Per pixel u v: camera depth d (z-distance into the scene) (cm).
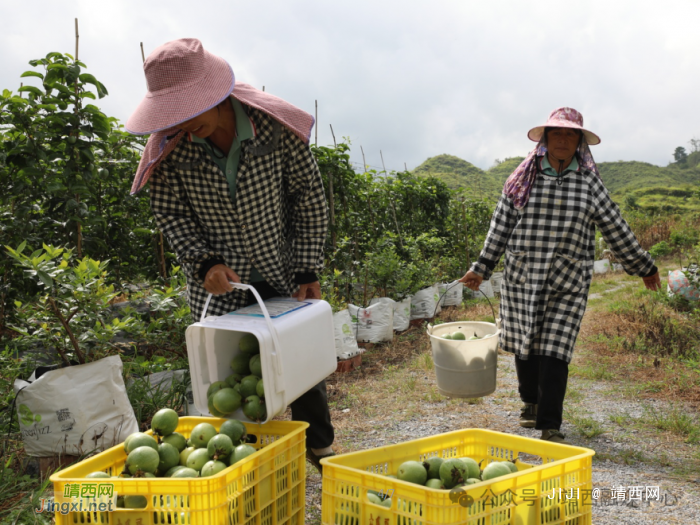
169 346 397
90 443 271
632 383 467
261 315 220
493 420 389
